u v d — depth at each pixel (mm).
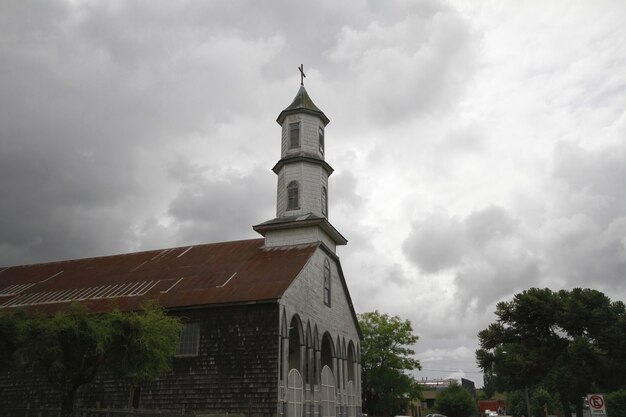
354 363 36469
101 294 31406
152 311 21234
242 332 25516
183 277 30938
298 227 32906
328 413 29547
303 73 38344
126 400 26172
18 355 19156
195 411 24859
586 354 27328
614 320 29031
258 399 24094
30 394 28297
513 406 73938
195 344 26172
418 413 84312
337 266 35406
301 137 35406
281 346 25078
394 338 49594
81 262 38875
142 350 19016
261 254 32156
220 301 26125
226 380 24906
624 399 36625
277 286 26547
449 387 90688
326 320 31734
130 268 35125
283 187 34750
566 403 28625
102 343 18281
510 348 30906
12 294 34969
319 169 35125
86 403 26781
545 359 28672
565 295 30844
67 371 19094
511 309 31141
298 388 26172
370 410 49094
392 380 48469
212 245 35938
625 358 27781
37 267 39750
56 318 18969
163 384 25891
